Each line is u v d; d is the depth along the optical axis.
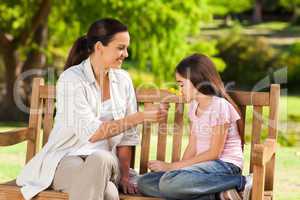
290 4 36.12
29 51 15.02
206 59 4.66
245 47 23.55
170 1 14.66
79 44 4.82
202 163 4.46
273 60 23.61
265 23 38.03
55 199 4.47
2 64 17.75
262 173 4.12
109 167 4.33
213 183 4.36
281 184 7.34
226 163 4.48
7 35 16.97
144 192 4.51
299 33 33.25
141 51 14.70
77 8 14.87
